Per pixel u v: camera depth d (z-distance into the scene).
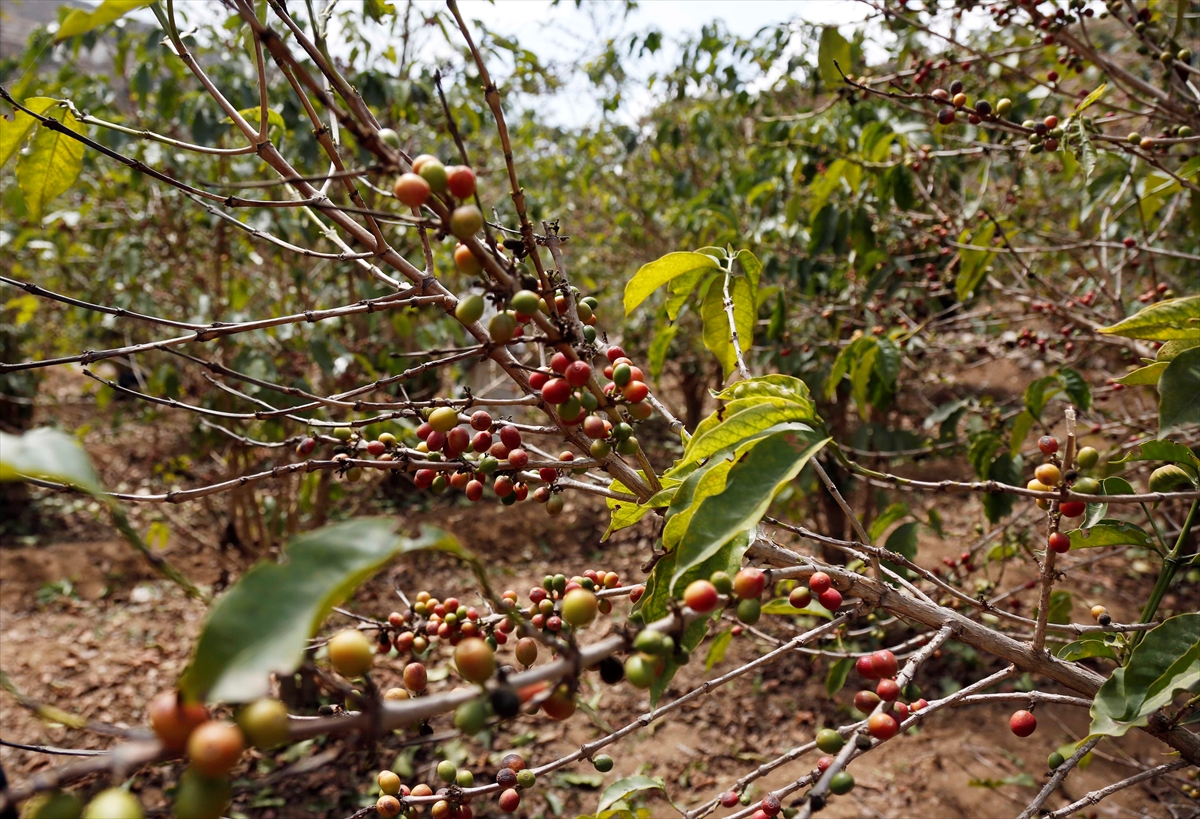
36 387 8.77
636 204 8.59
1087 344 4.13
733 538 1.23
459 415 1.68
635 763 4.46
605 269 9.30
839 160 4.00
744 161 7.68
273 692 4.52
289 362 5.04
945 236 4.11
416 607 1.67
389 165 1.05
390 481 8.20
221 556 5.73
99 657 5.43
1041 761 4.15
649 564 1.35
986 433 3.34
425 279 1.58
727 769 4.38
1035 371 6.94
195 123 4.32
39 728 4.68
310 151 4.21
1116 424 3.73
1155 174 3.43
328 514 7.51
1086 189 3.70
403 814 1.51
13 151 1.83
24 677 5.14
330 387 5.61
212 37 4.76
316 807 4.10
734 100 6.64
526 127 7.11
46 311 9.08
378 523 0.82
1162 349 1.53
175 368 5.16
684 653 1.01
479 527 7.29
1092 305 4.22
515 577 6.50
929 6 3.36
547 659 2.51
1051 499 1.40
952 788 4.01
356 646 0.80
